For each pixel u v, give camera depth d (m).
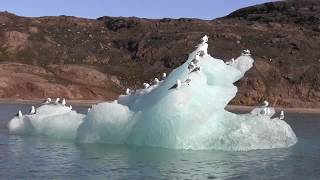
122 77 120.06
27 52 127.06
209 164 22.11
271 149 27.28
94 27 150.25
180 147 25.56
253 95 106.31
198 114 25.41
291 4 159.25
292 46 127.06
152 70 122.88
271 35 134.75
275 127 28.52
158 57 127.81
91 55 131.62
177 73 27.22
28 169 20.28
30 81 103.12
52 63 124.81
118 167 21.02
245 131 26.50
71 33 143.00
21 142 28.00
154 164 21.75
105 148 25.80
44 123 31.30
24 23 144.62
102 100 104.50
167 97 25.50
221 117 26.67
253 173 20.66
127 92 30.16
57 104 33.59
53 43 134.00
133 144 26.84
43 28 142.25
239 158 23.91
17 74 106.88
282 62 119.81
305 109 100.50
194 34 133.00
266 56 121.88
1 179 18.31
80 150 25.16
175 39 132.50
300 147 29.08
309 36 134.38
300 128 47.41
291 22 148.00
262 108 29.22
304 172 21.25
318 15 147.00
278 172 21.14
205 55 27.88
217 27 141.12
